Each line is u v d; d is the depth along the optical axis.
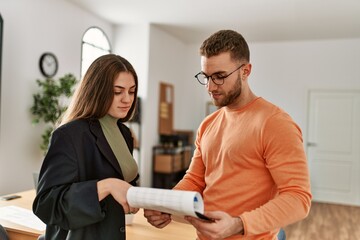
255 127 1.16
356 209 5.42
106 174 1.16
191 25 5.35
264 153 1.14
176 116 6.48
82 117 1.16
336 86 5.82
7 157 3.62
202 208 0.98
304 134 6.02
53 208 1.04
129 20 5.21
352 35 5.53
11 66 3.60
